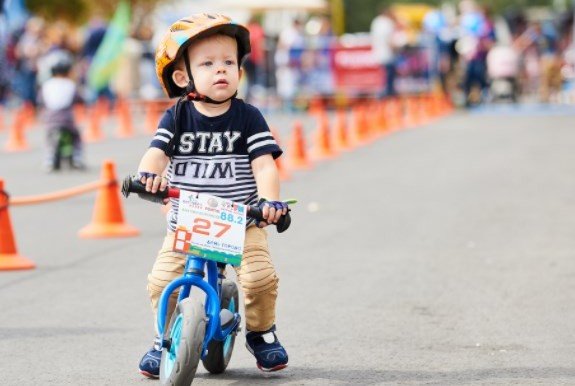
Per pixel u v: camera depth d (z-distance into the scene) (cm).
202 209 1091
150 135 4878
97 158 3816
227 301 1199
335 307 1582
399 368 1262
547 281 1748
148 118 5225
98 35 6172
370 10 13500
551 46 8025
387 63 5556
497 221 2350
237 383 1197
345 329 1453
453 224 2320
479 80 6131
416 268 1866
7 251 1908
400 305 1594
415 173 3216
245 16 7356
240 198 1159
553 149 3794
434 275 1806
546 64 6738
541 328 1452
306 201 2683
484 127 4816
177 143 1151
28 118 5647
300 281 1766
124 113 4950
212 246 1090
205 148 1150
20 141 4219
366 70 5959
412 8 9144
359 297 1647
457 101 6562
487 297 1641
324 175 3216
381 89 5944
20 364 1299
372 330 1448
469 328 1455
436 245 2080
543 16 9394
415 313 1545
